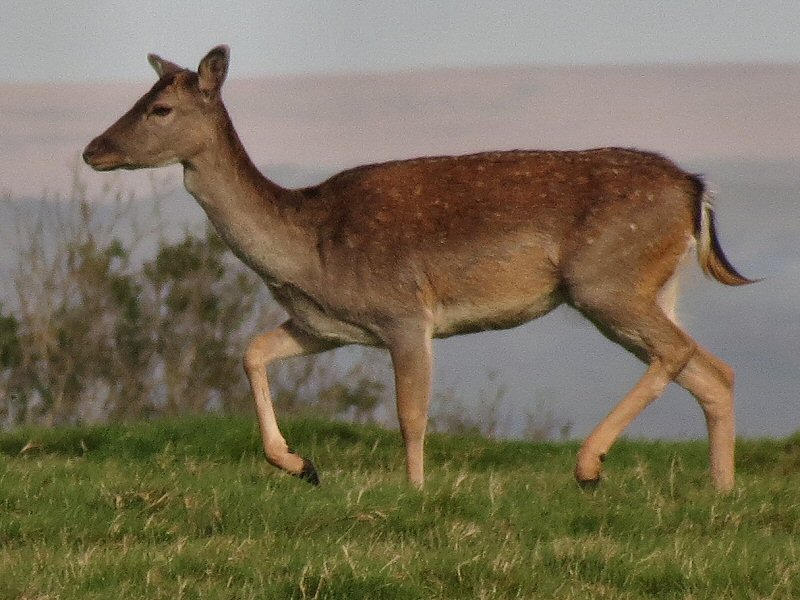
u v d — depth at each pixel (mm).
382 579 19578
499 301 27094
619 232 26703
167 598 19172
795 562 21406
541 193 26938
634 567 21031
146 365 47406
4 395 45969
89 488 24391
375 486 24625
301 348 27750
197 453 31578
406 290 26719
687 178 27250
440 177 27094
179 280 47594
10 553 21062
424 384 26797
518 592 19953
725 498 25531
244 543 21312
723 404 27453
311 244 27016
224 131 27016
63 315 46688
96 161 26656
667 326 26797
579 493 25703
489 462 33156
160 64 27797
